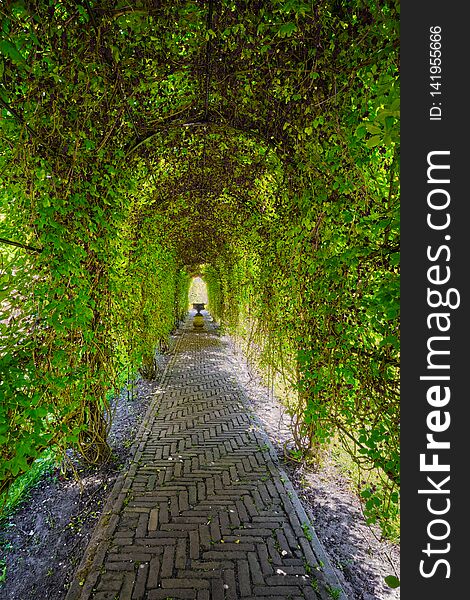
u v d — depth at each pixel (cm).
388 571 236
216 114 379
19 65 200
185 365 855
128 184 381
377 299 189
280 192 381
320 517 291
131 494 320
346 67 225
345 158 223
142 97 343
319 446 352
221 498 313
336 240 250
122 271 421
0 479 200
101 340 335
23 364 218
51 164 247
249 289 647
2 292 214
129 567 234
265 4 236
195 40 277
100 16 234
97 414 362
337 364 252
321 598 212
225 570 232
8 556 255
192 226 965
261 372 688
